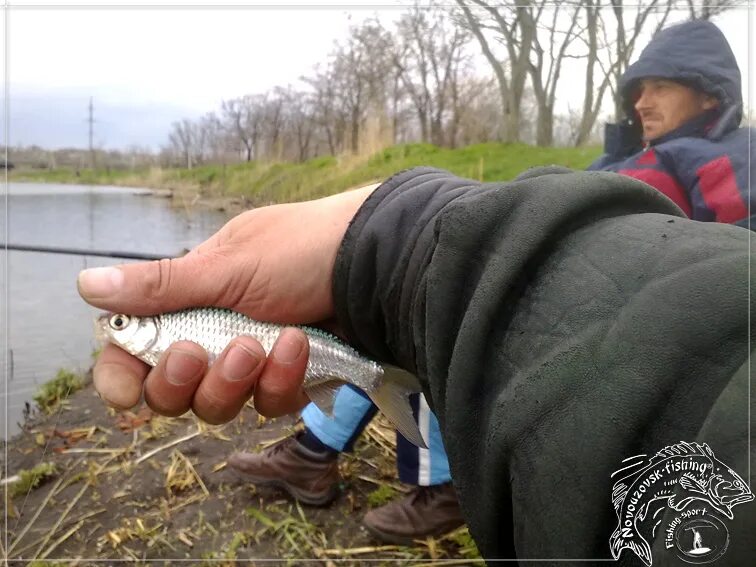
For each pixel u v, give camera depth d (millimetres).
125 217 10312
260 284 1854
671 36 4020
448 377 886
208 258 1813
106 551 2965
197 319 1857
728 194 3449
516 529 740
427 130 13641
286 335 1727
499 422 769
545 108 10359
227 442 4012
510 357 823
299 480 3275
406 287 1307
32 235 8250
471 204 978
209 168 14070
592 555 652
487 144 10750
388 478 3625
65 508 3322
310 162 12008
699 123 3885
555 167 1136
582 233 880
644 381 656
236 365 1646
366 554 2955
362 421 3238
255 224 1875
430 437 2895
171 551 2967
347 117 13680
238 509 3295
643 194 946
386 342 1521
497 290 859
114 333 1792
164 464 3750
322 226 1850
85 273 1705
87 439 4078
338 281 1522
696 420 618
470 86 13297
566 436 692
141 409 4477
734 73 3846
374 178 9664
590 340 725
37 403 4504
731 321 638
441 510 2959
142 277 1735
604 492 649
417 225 1342
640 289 731
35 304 5949
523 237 878
